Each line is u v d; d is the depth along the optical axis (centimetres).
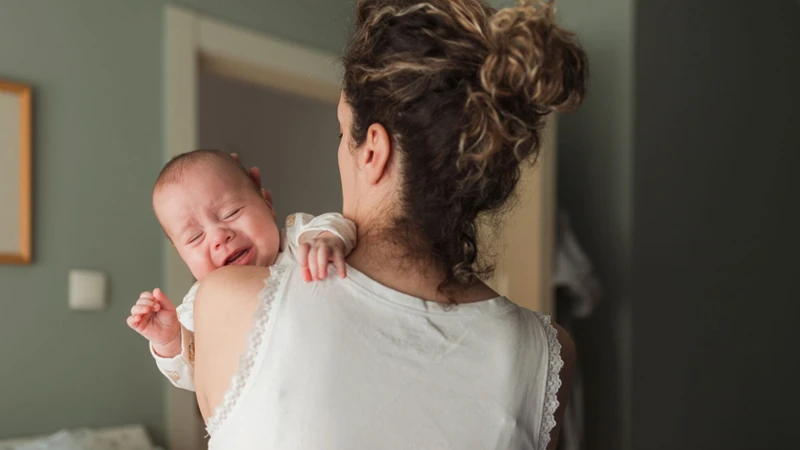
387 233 83
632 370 309
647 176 322
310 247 81
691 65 349
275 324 77
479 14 81
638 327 314
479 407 79
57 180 227
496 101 77
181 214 119
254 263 120
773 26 406
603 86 325
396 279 82
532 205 256
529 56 76
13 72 220
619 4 322
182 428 248
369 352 77
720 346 358
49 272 223
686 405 336
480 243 96
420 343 79
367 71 82
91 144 235
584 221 326
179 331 108
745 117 382
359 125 84
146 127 249
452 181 80
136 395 239
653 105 327
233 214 120
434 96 78
